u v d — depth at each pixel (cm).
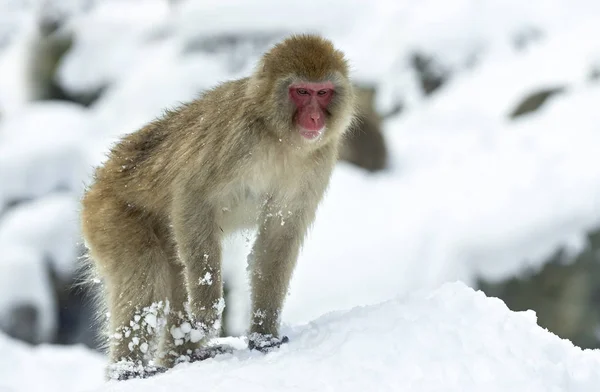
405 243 1558
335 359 632
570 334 1515
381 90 2323
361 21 2503
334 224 1631
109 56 2744
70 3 2941
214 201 741
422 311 698
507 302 1534
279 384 604
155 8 2983
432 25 2391
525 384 604
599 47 2147
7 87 2866
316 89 735
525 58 2280
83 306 1811
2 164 1981
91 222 830
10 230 1836
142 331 788
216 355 739
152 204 801
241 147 730
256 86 735
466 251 1542
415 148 2006
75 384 1152
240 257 1502
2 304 1719
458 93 2236
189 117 803
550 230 1534
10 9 3412
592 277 1511
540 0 2467
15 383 1142
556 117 1866
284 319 1483
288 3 2508
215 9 2539
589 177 1579
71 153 2019
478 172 1723
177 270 813
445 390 590
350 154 1881
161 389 606
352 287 1510
